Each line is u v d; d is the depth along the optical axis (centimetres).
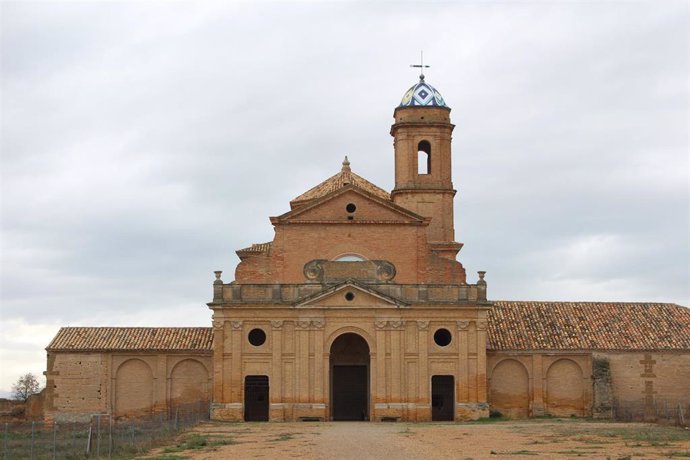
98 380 8331
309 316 7831
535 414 8181
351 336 8162
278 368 7794
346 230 8019
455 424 7262
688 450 4897
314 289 7862
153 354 8375
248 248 8944
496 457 4603
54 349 8344
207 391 8344
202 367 8375
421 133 8631
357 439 5697
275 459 4594
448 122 8675
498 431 6338
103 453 5184
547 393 8262
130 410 8338
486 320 7931
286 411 7762
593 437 5741
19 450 5616
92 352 8356
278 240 7981
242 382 7788
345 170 9088
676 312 8788
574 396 8275
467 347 7875
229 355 7806
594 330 8488
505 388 8244
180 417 7931
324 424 7300
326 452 4912
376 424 7306
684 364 8319
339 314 7850
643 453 4747
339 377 8150
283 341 7838
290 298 7862
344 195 8050
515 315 8631
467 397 7838
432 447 5147
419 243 8025
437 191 8562
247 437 5947
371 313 7850
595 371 8181
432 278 8000
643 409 8225
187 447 5319
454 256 8519
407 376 7819
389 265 7944
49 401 8312
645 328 8538
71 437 6588
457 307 7875
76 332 8569
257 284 7869
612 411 8112
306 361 7800
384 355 7812
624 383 8269
